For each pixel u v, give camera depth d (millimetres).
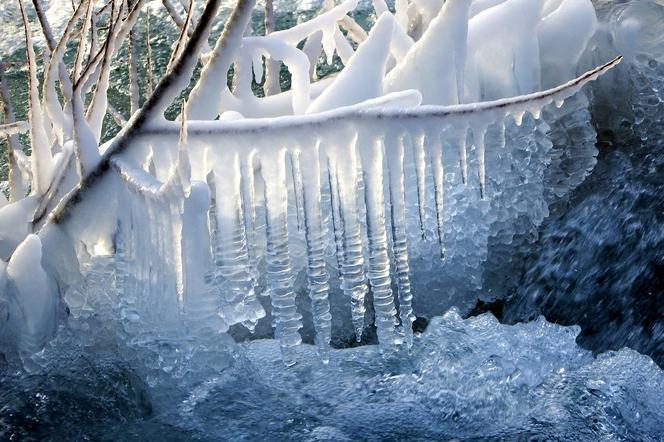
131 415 3420
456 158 3893
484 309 4266
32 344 3447
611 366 3627
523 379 3564
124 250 3328
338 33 4402
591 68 4336
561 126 4203
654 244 3939
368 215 3254
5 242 3543
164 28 6551
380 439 3273
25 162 4090
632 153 4305
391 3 6262
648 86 4277
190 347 3355
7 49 6605
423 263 4004
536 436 3225
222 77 3260
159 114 3127
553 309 4117
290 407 3443
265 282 3779
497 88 4137
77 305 3502
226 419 3373
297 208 3383
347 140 3135
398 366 3643
